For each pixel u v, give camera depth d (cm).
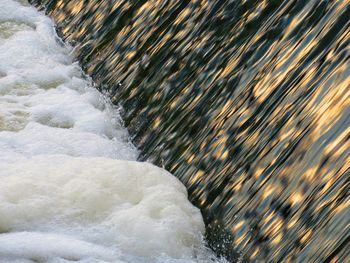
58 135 1063
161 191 914
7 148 1023
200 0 1138
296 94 905
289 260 794
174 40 1132
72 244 816
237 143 933
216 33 1079
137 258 832
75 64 1255
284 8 1006
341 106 842
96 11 1303
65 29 1337
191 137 998
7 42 1302
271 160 880
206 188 929
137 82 1138
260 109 937
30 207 872
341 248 751
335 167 809
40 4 1427
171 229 863
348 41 888
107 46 1238
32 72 1214
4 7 1402
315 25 948
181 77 1080
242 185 892
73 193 894
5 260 787
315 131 852
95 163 943
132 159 1041
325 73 888
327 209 789
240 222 868
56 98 1152
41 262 790
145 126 1076
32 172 920
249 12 1054
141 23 1207
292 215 821
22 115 1112
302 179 834
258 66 984
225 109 984
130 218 866
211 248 874
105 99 1166
